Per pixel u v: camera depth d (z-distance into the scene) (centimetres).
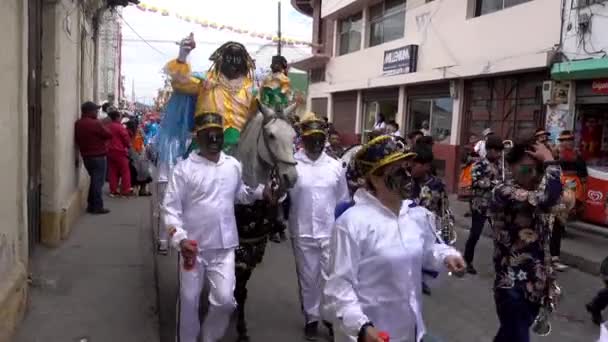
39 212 757
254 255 517
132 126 1396
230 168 466
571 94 1153
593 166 1131
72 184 951
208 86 560
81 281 629
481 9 1525
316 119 548
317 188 534
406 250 290
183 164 457
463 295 710
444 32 1652
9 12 467
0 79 443
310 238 534
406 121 1916
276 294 680
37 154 734
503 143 775
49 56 740
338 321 279
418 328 295
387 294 288
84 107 1001
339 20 2550
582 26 1122
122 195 1302
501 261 416
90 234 860
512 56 1350
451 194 1583
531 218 404
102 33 2223
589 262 855
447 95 1683
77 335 485
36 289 590
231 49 564
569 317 649
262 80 620
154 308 560
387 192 294
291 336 552
